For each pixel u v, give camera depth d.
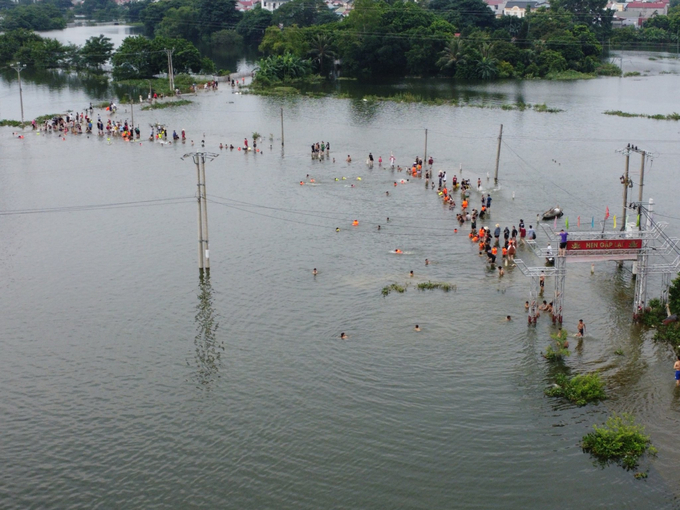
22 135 164.75
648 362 66.50
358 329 72.69
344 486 51.28
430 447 55.12
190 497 50.59
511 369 65.50
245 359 67.75
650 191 119.69
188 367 66.56
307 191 120.56
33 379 64.88
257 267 88.44
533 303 74.31
